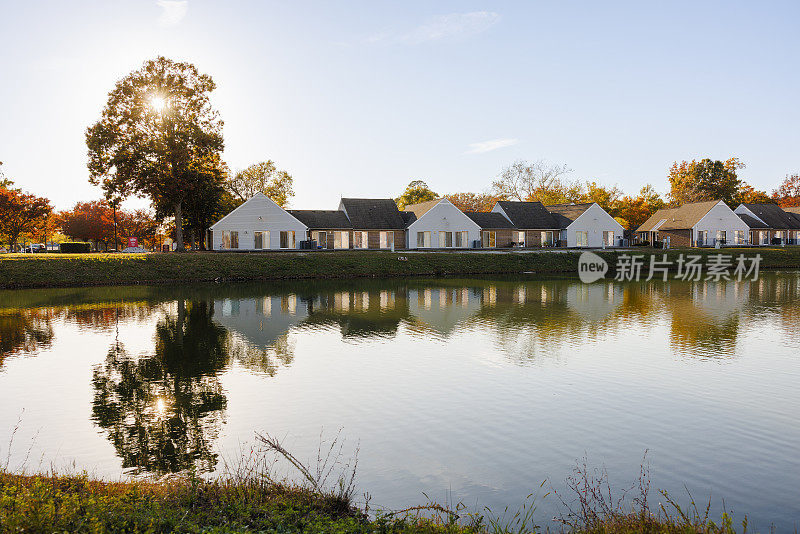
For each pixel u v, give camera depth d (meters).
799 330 25.33
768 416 14.12
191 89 55.25
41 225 77.19
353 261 54.38
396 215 69.94
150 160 54.06
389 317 29.08
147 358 20.09
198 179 55.75
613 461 11.47
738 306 33.12
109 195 53.31
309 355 20.58
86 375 17.81
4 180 76.12
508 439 12.59
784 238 86.69
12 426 13.30
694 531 7.39
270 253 55.59
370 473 10.77
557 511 9.33
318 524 7.02
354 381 17.17
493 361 19.66
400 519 7.66
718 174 108.69
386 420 13.79
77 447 12.04
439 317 29.00
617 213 97.38
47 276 44.81
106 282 45.81
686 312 30.81
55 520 6.33
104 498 7.22
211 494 8.12
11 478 8.41
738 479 10.68
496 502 9.66
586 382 17.09
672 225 81.06
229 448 12.00
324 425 13.43
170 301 35.44
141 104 53.38
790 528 8.89
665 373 18.08
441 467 11.09
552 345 22.28
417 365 19.12
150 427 13.27
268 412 14.35
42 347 21.83
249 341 23.02
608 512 8.38
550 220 75.12
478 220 72.75
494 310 31.38
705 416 14.12
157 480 10.23
